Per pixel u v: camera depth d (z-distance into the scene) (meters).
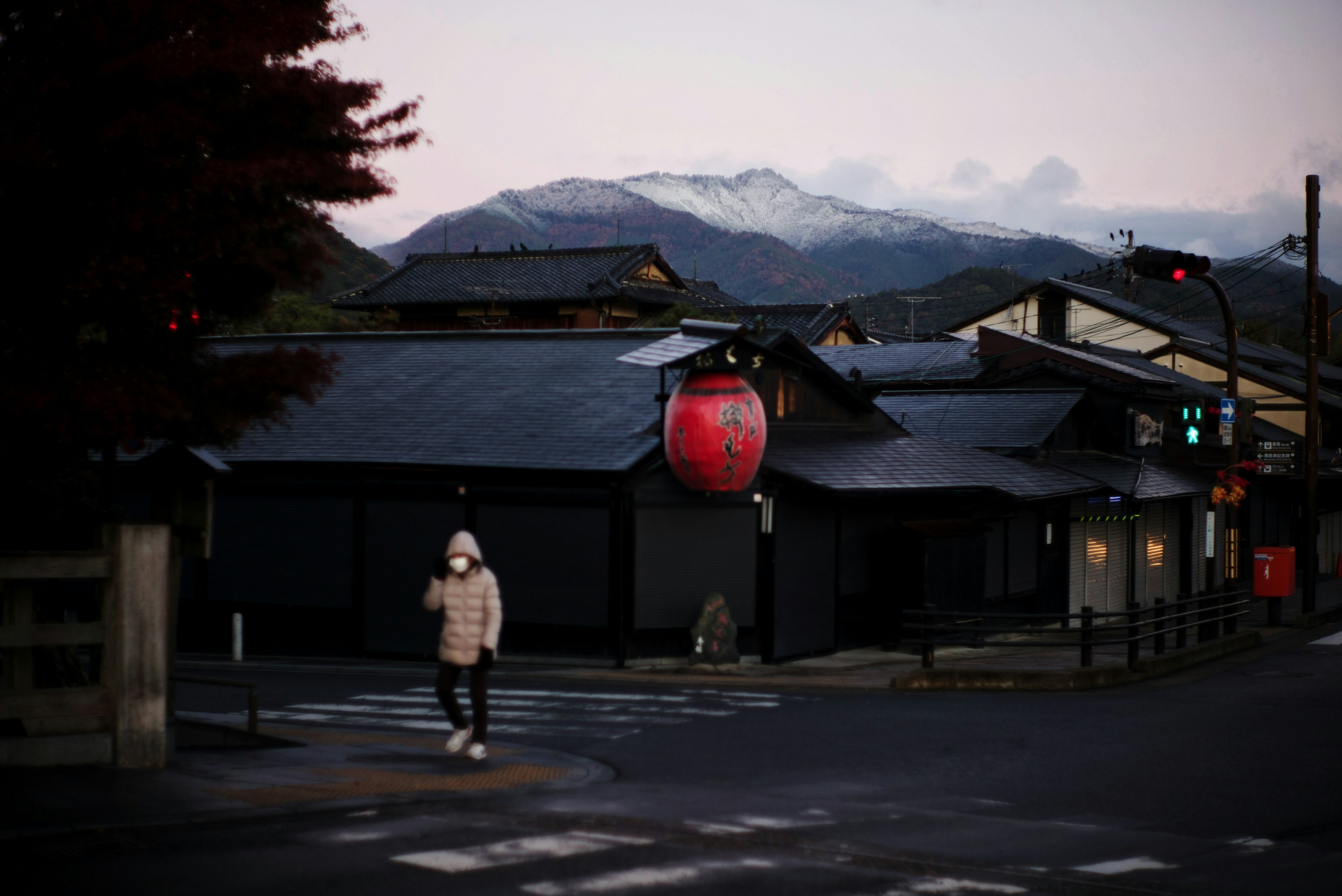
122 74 7.94
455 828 7.32
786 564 19.89
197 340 9.64
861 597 21.80
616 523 18.77
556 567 19.23
